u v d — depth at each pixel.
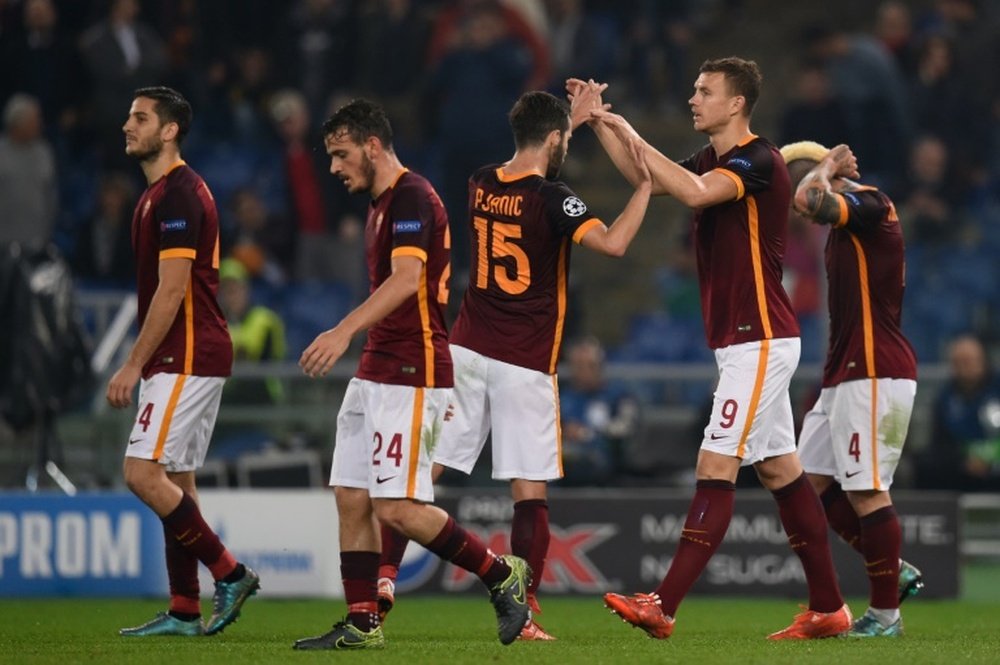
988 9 66.00
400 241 22.16
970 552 44.59
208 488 39.59
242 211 56.06
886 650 23.16
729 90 24.86
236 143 62.09
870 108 59.19
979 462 44.72
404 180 22.70
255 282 55.31
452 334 26.59
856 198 25.31
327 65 62.50
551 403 26.17
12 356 41.56
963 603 37.62
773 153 24.70
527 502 26.19
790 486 25.53
